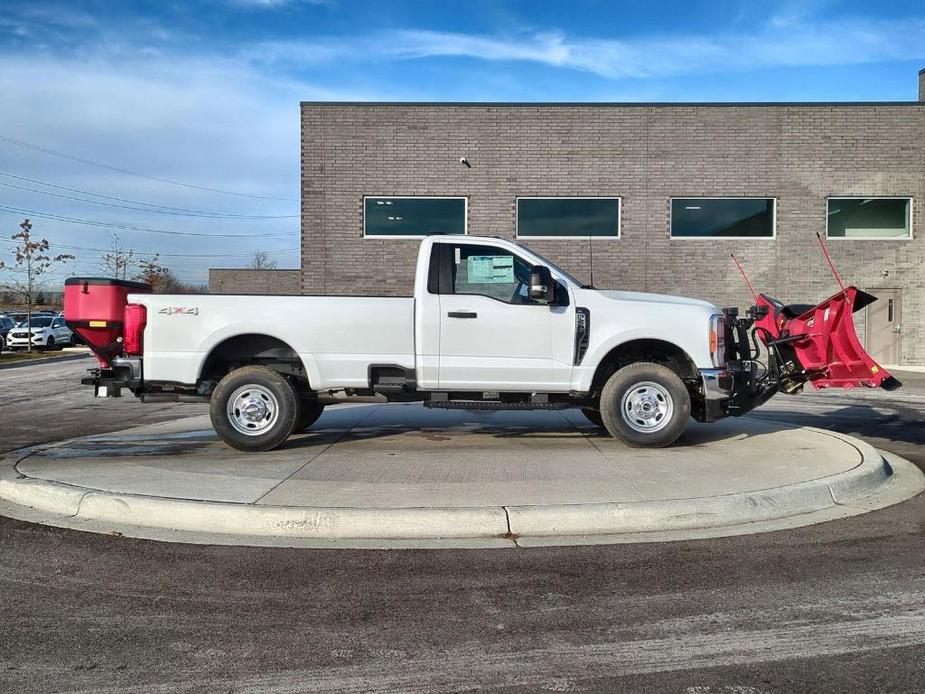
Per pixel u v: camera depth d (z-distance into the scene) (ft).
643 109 55.83
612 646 10.89
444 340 23.36
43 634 11.35
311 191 55.98
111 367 24.34
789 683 9.78
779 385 24.80
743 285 56.49
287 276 100.48
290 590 13.03
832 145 56.18
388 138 55.83
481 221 56.13
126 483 18.61
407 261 56.18
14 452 24.70
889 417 33.81
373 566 14.17
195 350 23.25
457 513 16.08
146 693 9.61
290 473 19.75
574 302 23.44
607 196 56.18
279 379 23.20
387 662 10.45
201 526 16.43
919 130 56.18
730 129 55.98
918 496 19.16
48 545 15.39
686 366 24.47
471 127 55.93
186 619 11.88
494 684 9.83
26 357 88.48
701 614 11.99
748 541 15.56
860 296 22.76
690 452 22.72
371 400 24.71
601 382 24.47
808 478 19.06
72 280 24.07
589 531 16.24
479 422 29.78
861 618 11.78
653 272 56.49
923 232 56.75
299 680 9.95
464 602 12.51
